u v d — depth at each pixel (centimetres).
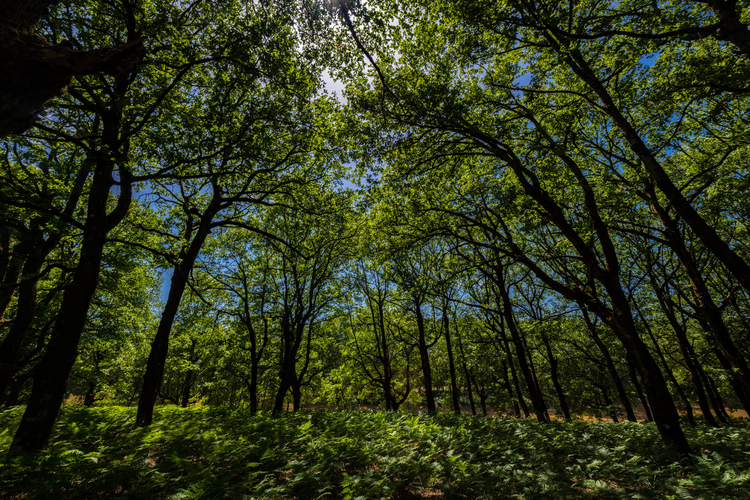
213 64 828
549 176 1010
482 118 1039
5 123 299
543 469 617
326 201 1357
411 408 3481
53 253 1406
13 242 1150
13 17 287
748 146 1029
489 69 1111
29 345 1462
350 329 2866
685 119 1132
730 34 568
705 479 501
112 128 695
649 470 563
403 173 1073
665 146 1138
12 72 287
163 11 716
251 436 738
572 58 931
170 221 1394
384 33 759
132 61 368
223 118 817
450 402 2936
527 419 1500
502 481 547
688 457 625
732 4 560
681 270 1534
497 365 2445
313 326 2138
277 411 1416
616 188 1169
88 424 878
